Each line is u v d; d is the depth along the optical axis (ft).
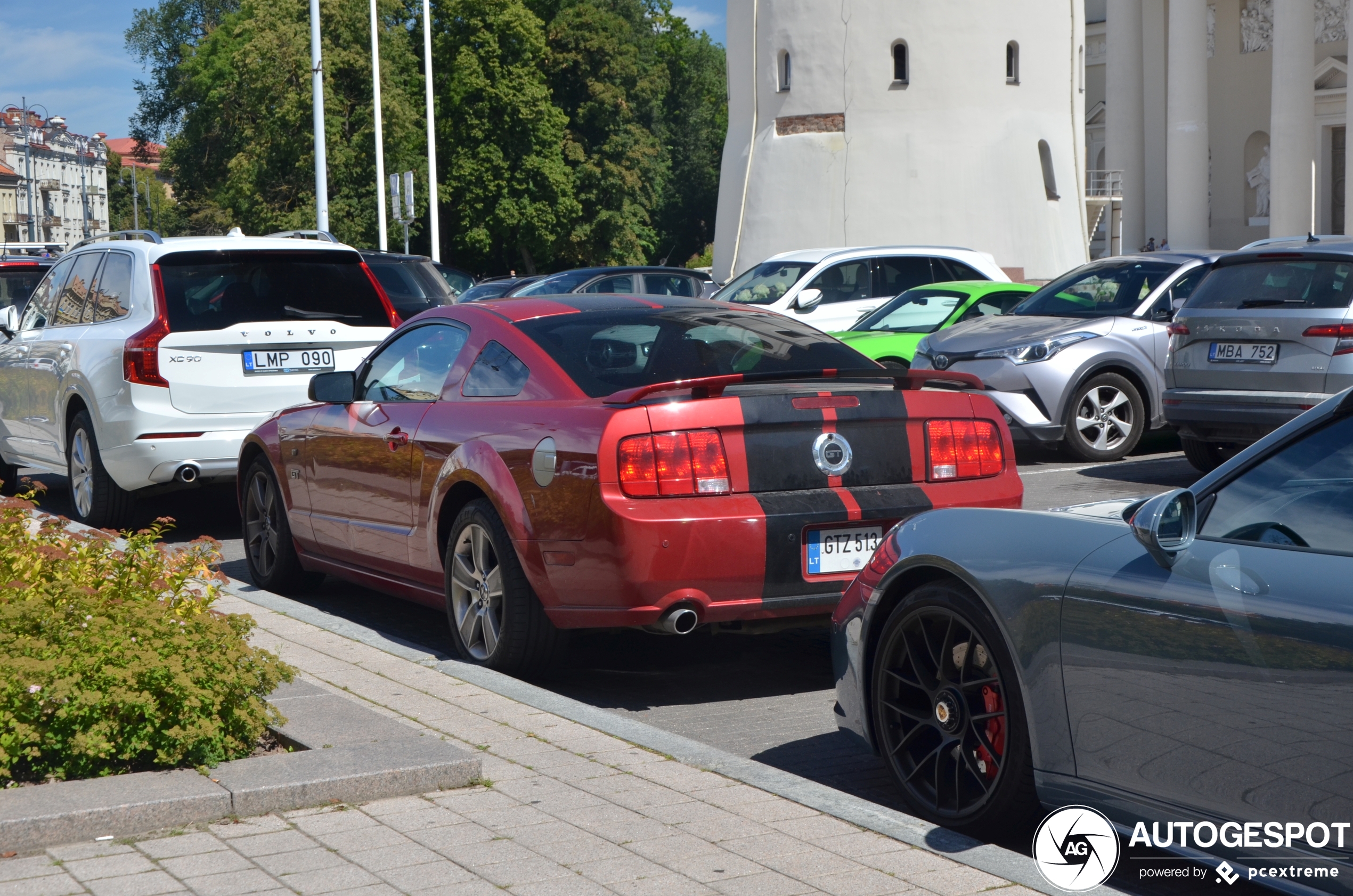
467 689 17.99
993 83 138.82
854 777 15.92
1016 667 12.64
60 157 498.28
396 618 24.64
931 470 18.86
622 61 219.61
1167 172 159.02
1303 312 33.27
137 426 30.96
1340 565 10.50
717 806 13.57
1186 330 35.53
